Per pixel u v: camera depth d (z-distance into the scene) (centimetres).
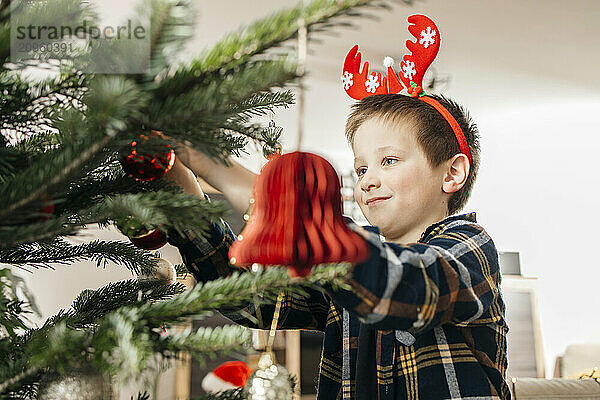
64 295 117
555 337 383
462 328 64
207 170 57
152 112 33
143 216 35
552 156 392
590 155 385
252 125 45
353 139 74
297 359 323
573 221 387
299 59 32
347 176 352
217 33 222
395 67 261
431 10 229
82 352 33
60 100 38
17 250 49
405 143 69
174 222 38
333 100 304
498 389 63
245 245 39
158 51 32
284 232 38
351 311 45
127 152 41
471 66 289
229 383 59
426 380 62
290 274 38
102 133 33
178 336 34
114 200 36
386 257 44
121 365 31
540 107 354
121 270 122
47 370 37
